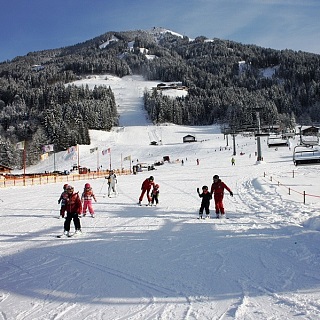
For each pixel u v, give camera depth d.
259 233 9.23
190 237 9.21
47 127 124.88
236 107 142.75
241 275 6.01
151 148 97.88
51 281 6.24
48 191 26.41
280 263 6.54
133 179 36.78
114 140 123.38
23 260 7.70
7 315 4.90
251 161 54.66
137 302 5.14
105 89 194.00
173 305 4.96
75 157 98.19
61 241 9.41
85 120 137.75
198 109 170.00
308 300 4.84
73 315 4.81
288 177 26.77
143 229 10.58
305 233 8.75
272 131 52.09
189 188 23.81
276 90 187.62
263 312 4.56
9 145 101.50
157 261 7.11
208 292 5.35
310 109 167.50
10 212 15.27
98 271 6.66
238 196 18.12
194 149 88.81
